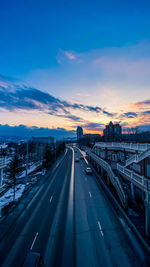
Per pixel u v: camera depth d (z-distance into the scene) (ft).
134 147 58.49
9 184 65.31
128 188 56.75
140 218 37.91
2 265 24.22
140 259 24.79
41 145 201.67
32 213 42.60
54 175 93.56
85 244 28.91
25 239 30.73
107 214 41.16
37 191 62.80
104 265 23.84
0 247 28.50
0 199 57.62
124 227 34.53
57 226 35.45
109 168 61.62
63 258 25.48
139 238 29.99
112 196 54.08
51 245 28.76
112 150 86.63
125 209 42.98
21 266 19.34
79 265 23.95
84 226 35.27
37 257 21.07
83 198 53.52
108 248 27.68
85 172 100.73
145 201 30.86
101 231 33.04
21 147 252.83
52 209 44.93
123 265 23.71
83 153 252.01
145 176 39.17
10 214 42.14
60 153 239.71
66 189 64.64
